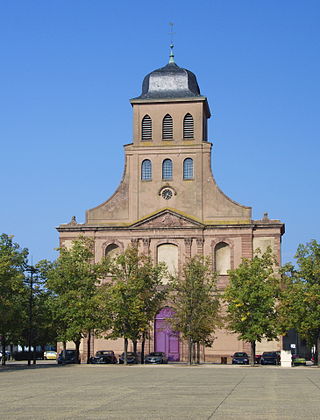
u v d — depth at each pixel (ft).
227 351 228.02
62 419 55.16
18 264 200.64
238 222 233.55
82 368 172.35
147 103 245.65
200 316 201.16
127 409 63.16
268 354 209.36
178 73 249.96
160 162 242.37
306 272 200.95
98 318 205.98
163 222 236.43
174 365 197.77
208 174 239.71
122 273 212.23
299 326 199.31
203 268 211.20
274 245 231.30
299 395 80.53
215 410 62.54
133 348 229.66
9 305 185.16
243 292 199.21
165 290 215.72
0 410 62.39
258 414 59.41
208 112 258.98
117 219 240.73
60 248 215.31
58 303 204.33
